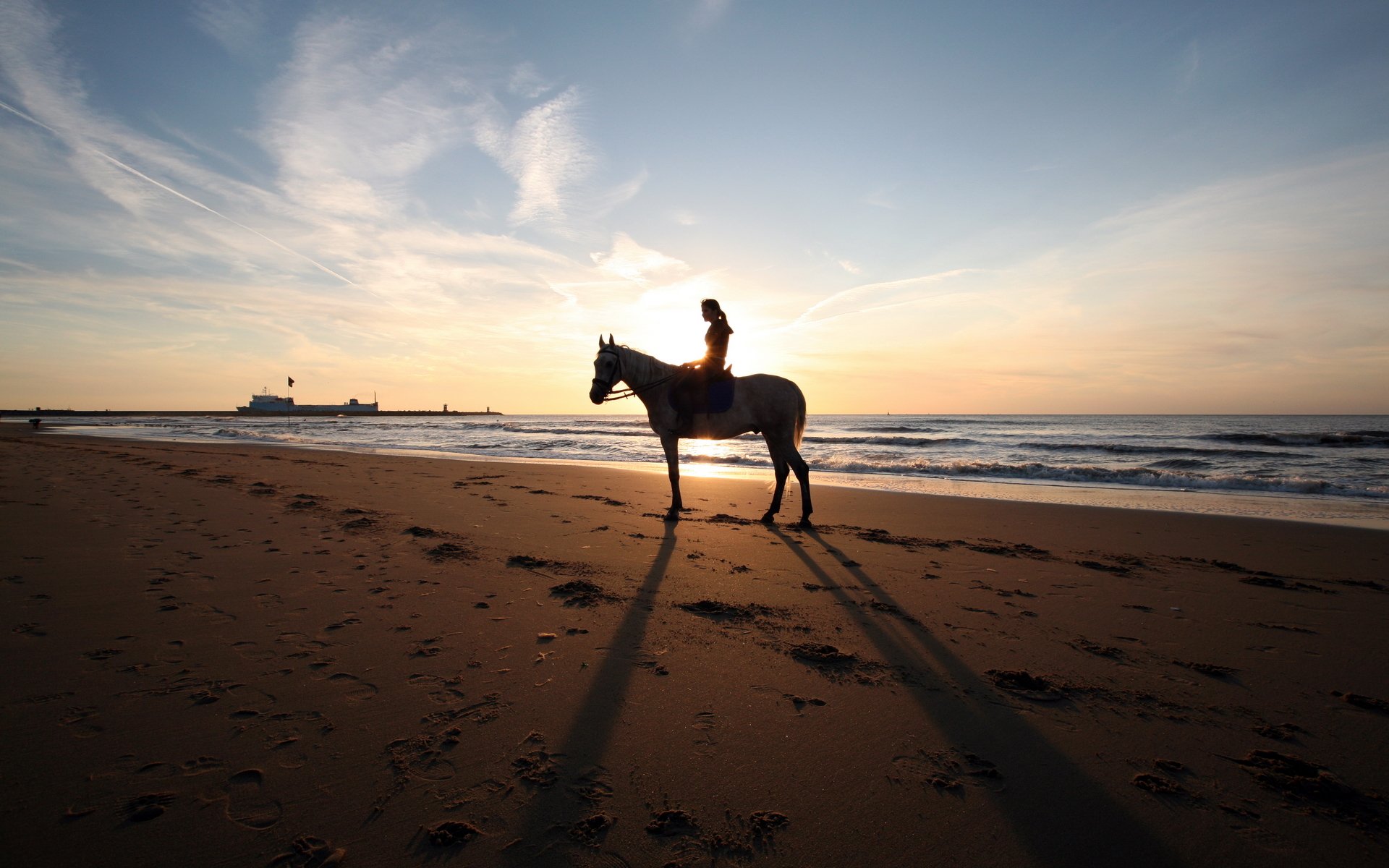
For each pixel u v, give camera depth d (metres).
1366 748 2.60
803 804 2.14
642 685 3.05
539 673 3.14
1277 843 1.98
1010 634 3.90
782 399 7.74
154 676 2.93
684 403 7.76
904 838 1.97
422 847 1.85
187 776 2.15
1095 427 56.62
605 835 1.94
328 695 2.82
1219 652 3.64
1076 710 2.89
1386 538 7.24
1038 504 9.95
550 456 22.50
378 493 9.66
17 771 2.13
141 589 4.21
